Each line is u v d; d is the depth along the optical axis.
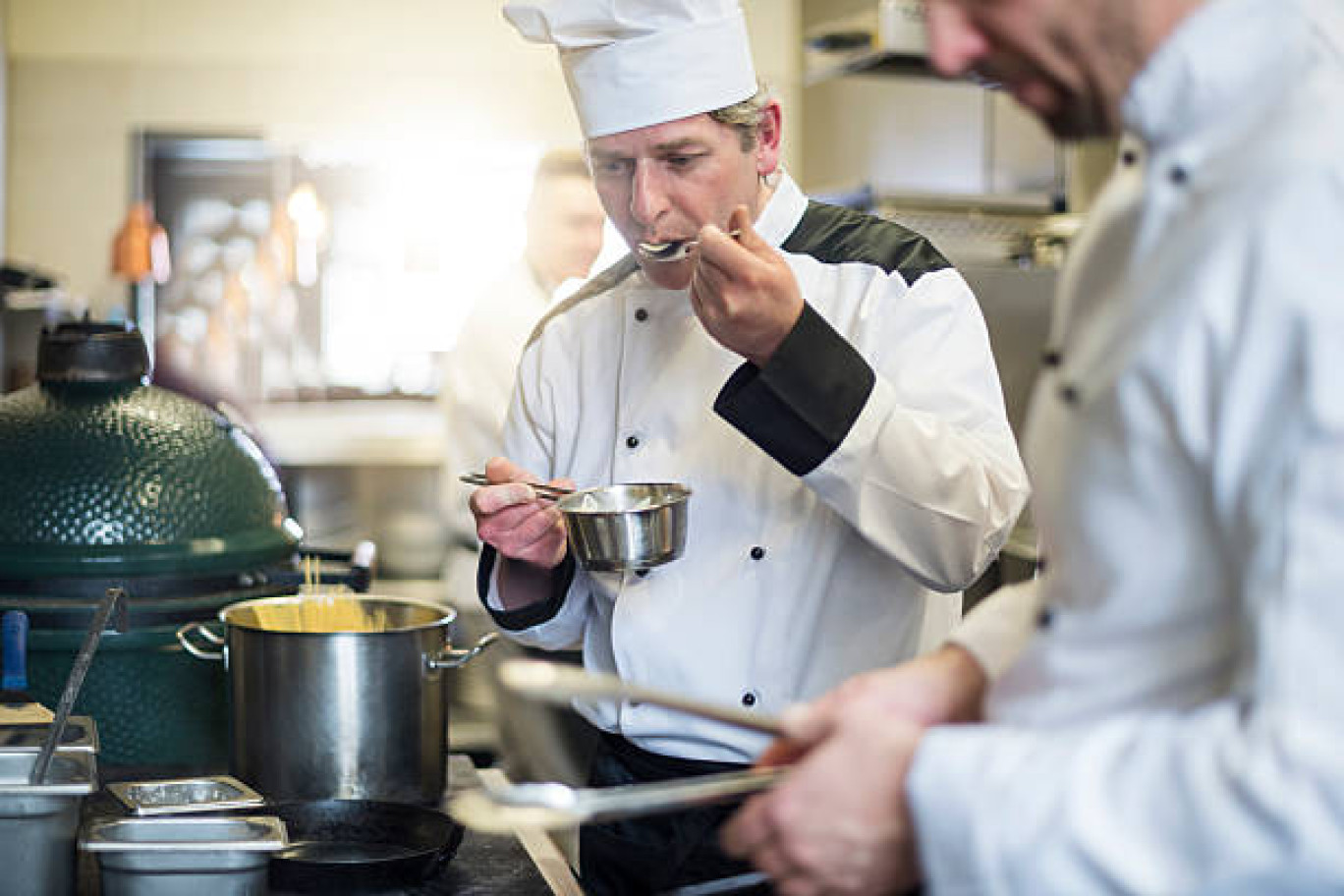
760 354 1.66
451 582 3.79
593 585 1.94
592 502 1.79
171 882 1.45
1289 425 0.88
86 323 2.25
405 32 6.11
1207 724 0.90
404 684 1.91
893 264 1.87
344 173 6.23
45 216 5.95
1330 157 0.90
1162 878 0.89
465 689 3.92
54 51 5.93
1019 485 1.82
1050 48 0.99
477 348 3.57
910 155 5.47
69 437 2.14
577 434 2.01
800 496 1.81
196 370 6.12
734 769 1.79
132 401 2.23
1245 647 0.91
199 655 2.05
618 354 1.98
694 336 1.90
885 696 1.20
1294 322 0.88
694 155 1.82
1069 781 0.93
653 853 1.83
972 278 3.95
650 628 1.81
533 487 1.90
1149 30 0.97
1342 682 0.85
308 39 6.07
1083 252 1.07
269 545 2.26
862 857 1.03
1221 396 0.91
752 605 1.80
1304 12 0.96
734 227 1.65
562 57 1.91
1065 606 1.05
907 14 4.23
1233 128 0.96
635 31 1.78
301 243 6.19
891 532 1.70
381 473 5.77
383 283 6.31
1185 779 0.89
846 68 4.58
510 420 2.11
